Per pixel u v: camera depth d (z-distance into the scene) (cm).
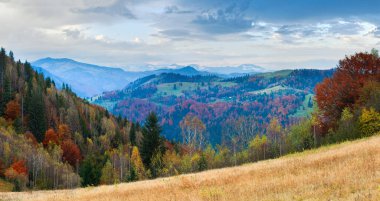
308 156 3186
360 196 1242
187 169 9575
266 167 2788
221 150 12181
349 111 6091
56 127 16175
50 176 10338
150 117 10362
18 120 14662
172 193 2069
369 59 6462
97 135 17725
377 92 5841
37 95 16300
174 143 15788
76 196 2750
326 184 1566
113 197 2352
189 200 1720
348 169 1820
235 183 2159
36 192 4072
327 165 2167
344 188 1419
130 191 2559
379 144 2789
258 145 10444
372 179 1500
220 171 3316
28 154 10794
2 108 15488
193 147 14050
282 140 10519
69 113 17462
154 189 2462
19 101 16075
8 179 9038
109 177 10206
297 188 1589
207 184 2323
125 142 17475
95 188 3569
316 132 7225
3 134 11506
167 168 9700
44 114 15425
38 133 14938
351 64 6556
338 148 3562
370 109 5503
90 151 15088
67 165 12050
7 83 16088
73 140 15862
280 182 1811
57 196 2966
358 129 5550
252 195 1596
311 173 1938
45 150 12350
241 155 10738
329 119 6762
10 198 3281
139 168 9762
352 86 6381
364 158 2102
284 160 3338
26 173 9750
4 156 9956
